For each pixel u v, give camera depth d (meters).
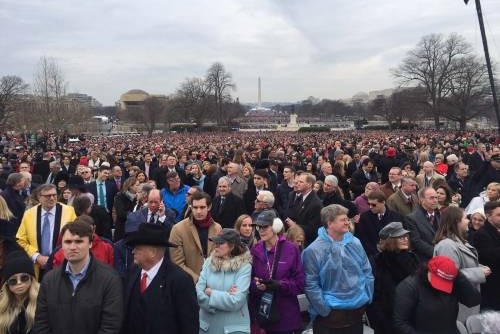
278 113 190.75
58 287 4.49
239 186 11.62
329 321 5.42
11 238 5.75
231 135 76.44
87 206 7.58
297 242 7.39
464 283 4.88
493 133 56.62
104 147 36.94
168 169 14.53
